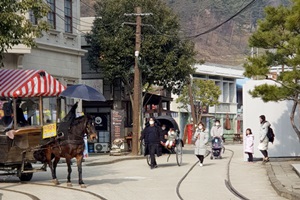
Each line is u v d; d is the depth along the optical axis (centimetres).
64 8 4062
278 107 3183
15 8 2073
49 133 2042
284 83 2633
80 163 2031
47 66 3819
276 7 2603
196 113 6969
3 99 2102
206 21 14425
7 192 1873
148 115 4903
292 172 2405
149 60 4412
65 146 2017
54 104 2269
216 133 3588
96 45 4516
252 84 3192
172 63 4472
